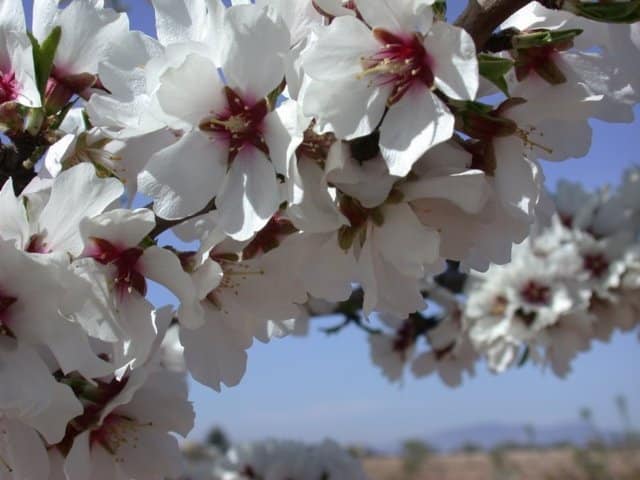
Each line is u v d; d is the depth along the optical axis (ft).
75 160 0.63
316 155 0.54
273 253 0.61
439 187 0.53
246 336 0.65
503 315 1.58
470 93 0.51
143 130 0.57
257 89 0.55
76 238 0.55
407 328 1.68
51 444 0.59
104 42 0.66
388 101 0.53
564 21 0.61
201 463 1.74
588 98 0.57
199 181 0.55
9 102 0.63
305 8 0.58
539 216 1.41
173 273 0.56
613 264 1.62
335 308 1.38
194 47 0.55
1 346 0.53
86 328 0.54
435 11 0.56
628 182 1.82
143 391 0.67
